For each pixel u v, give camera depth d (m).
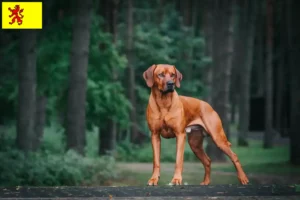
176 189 5.38
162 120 6.39
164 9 36.50
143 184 13.16
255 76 50.03
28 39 14.24
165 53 30.56
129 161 22.53
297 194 5.18
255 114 47.75
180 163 6.39
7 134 19.38
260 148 30.41
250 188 5.46
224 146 6.84
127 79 28.05
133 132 28.06
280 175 14.34
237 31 45.81
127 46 28.25
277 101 40.22
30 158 12.55
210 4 32.97
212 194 5.13
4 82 19.66
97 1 19.52
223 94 22.88
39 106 21.14
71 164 12.89
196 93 33.66
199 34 38.84
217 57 23.12
